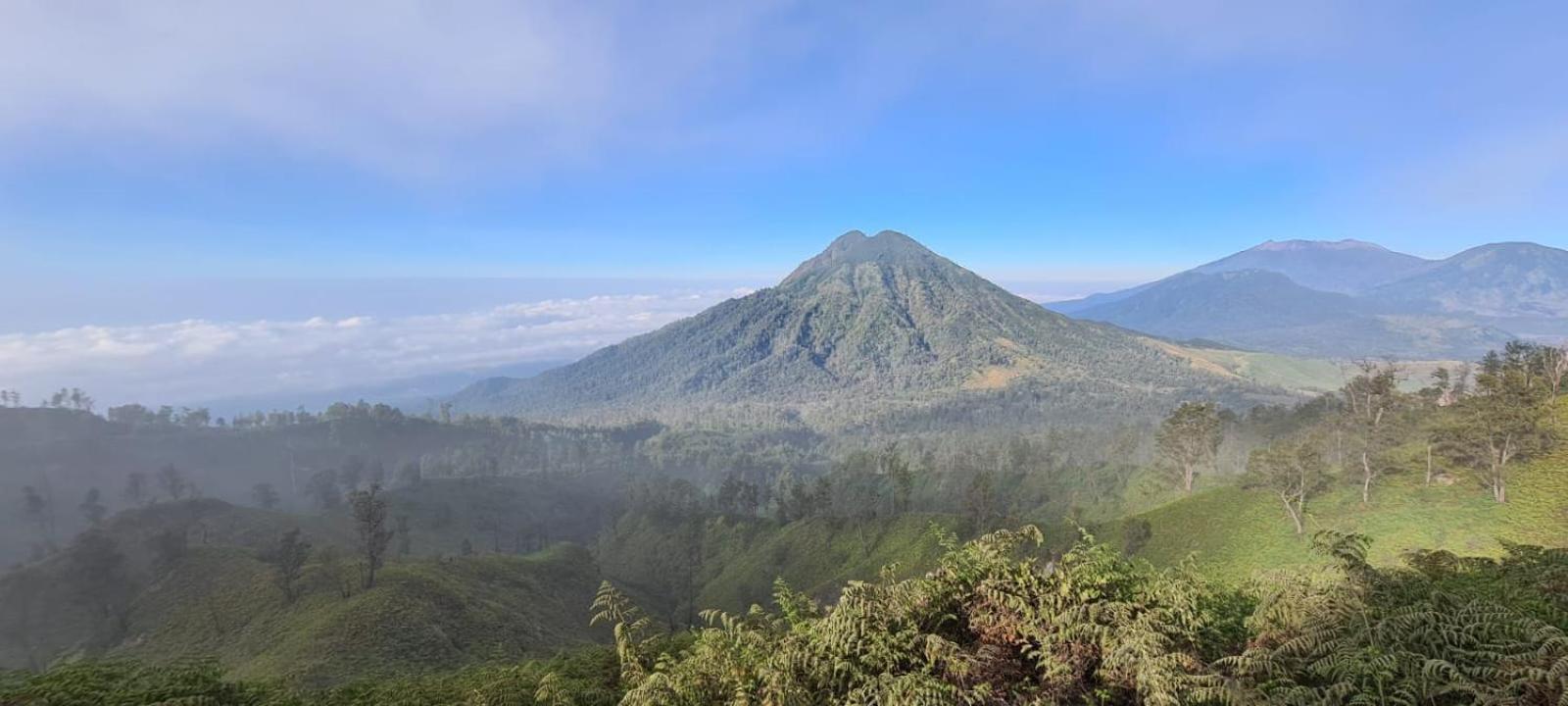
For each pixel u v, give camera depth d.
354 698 14.59
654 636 10.17
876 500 131.00
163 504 124.88
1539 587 8.37
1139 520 73.44
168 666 13.52
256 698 13.45
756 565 112.62
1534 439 51.44
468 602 71.62
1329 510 60.44
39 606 85.06
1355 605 7.04
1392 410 79.81
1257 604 8.03
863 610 7.50
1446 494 54.84
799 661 7.27
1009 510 107.38
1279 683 6.36
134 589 88.62
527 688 11.27
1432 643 6.41
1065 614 7.20
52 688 12.02
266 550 96.69
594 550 147.62
